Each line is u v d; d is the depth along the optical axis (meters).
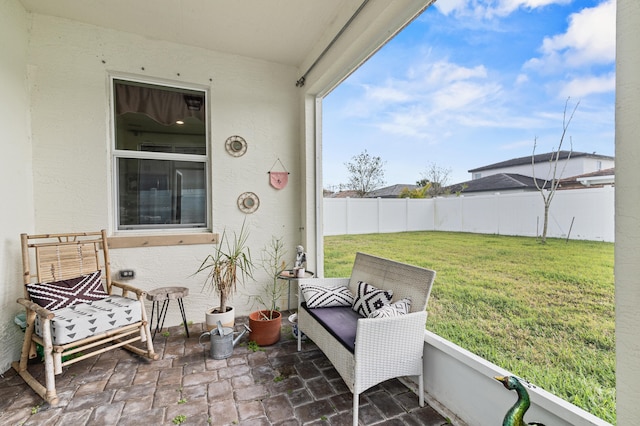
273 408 1.79
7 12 2.31
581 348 1.47
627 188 1.00
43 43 2.64
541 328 1.66
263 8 2.58
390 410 1.77
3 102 2.25
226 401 1.85
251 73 3.42
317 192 3.54
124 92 2.99
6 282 2.24
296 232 3.65
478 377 1.57
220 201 3.28
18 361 2.25
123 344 2.26
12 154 2.35
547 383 1.50
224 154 3.30
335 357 1.85
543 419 1.30
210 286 3.23
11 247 2.31
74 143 2.75
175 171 3.20
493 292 1.98
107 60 2.85
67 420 1.67
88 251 2.59
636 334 0.98
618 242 1.03
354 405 1.60
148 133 3.08
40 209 2.64
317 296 2.37
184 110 3.22
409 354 1.76
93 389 1.96
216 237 3.24
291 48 3.22
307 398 1.88
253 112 3.43
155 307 3.01
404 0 1.96
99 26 2.82
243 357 2.40
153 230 3.10
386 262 2.30
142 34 2.96
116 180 2.96
